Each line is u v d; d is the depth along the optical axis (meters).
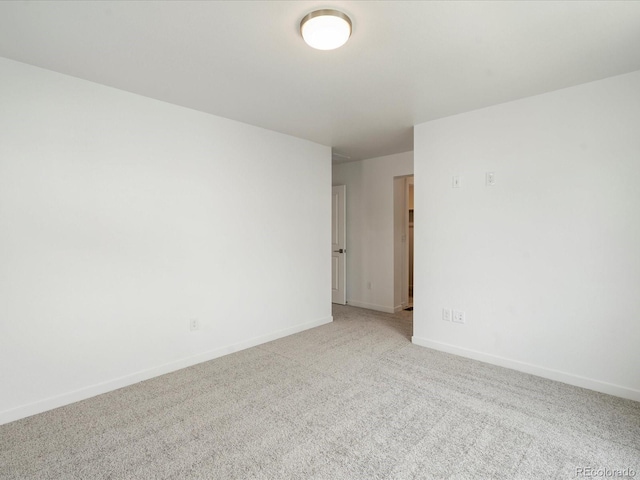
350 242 5.30
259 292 3.48
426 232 3.33
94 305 2.40
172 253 2.81
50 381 2.21
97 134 2.40
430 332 3.34
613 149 2.32
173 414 2.13
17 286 2.09
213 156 3.08
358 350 3.28
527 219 2.71
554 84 2.45
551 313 2.60
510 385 2.51
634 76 2.24
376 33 1.80
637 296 2.25
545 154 2.61
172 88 2.50
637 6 1.58
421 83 2.43
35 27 1.73
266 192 3.54
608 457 1.71
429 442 1.84
